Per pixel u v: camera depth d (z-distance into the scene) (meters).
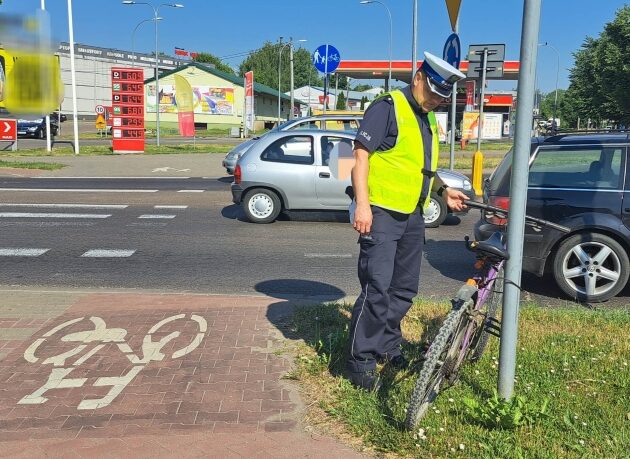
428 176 3.75
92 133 48.62
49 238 9.42
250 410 3.61
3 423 3.50
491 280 3.73
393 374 4.02
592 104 54.72
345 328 4.78
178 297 6.02
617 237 6.14
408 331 4.88
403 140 3.60
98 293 6.18
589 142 6.27
